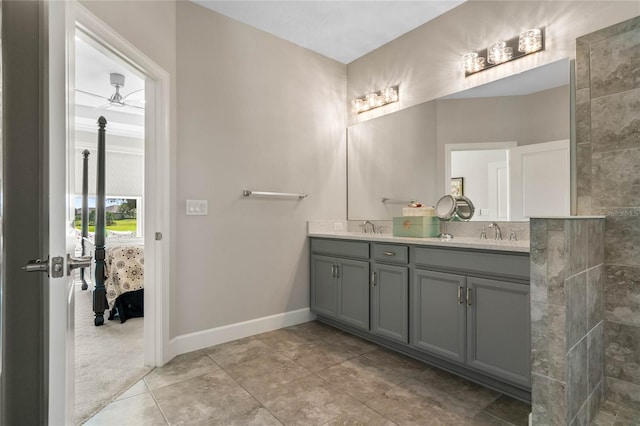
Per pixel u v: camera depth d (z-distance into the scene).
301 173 3.18
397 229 2.65
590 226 1.60
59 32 1.00
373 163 3.25
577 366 1.41
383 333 2.48
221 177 2.67
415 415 1.69
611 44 1.82
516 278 1.77
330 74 3.43
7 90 1.22
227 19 2.71
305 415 1.69
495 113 2.37
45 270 1.01
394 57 3.08
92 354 2.43
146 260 2.24
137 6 1.98
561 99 2.04
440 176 2.69
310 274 3.22
